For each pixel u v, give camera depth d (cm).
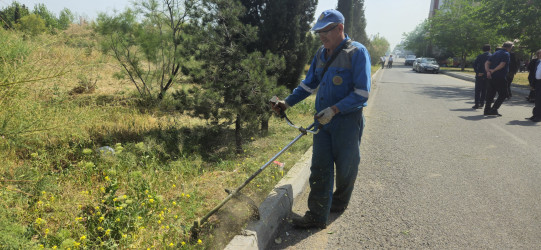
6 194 256
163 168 380
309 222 297
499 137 608
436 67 3066
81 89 582
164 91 653
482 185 392
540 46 1598
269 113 470
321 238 286
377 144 563
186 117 593
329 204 296
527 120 766
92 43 561
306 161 411
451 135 624
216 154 450
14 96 266
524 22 1518
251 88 444
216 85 446
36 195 286
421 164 463
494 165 459
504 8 1576
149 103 632
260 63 461
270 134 569
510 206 340
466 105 1008
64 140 359
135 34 705
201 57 456
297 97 313
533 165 458
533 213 326
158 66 741
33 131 277
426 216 321
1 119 261
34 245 220
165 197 319
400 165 459
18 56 269
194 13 467
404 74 2769
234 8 462
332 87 280
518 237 286
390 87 1576
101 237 242
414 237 286
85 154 376
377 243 278
